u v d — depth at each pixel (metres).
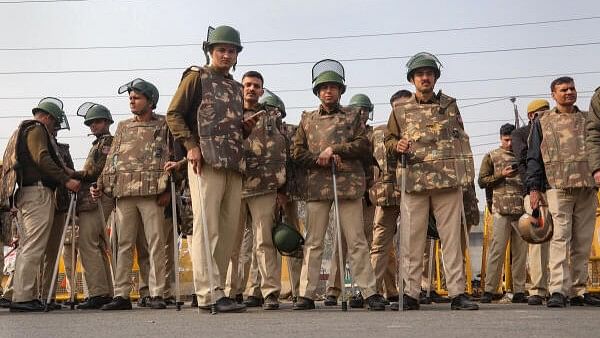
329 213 5.79
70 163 7.29
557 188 5.81
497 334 3.04
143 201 6.36
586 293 5.92
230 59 5.14
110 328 3.68
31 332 3.53
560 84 5.98
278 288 5.92
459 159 5.29
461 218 5.36
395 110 5.55
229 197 5.10
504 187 7.29
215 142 4.90
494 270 7.30
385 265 6.57
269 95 7.57
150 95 6.57
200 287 4.91
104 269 7.01
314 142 5.73
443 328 3.36
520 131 6.58
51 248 6.96
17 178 5.90
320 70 5.88
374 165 6.33
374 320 3.93
